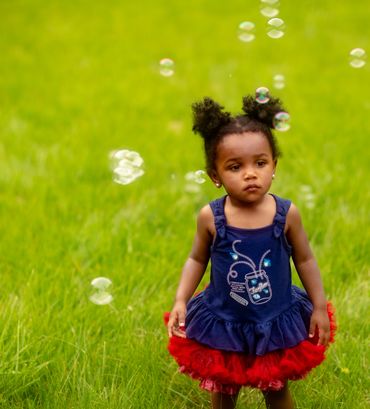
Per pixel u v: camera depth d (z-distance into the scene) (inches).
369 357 127.0
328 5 465.4
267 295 104.1
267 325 103.7
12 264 160.9
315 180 203.2
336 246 166.7
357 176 205.5
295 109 278.1
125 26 430.3
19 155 230.5
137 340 130.3
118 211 189.9
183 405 117.9
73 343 128.5
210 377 104.7
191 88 313.4
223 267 104.8
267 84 314.3
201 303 108.3
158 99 298.5
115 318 136.3
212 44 391.2
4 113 275.9
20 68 344.2
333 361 126.3
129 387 117.0
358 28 411.2
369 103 287.1
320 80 323.3
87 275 154.9
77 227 177.9
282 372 102.7
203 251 108.7
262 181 101.3
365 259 162.9
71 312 137.7
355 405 113.9
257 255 103.3
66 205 191.3
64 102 293.4
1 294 146.5
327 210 184.7
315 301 106.0
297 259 107.8
